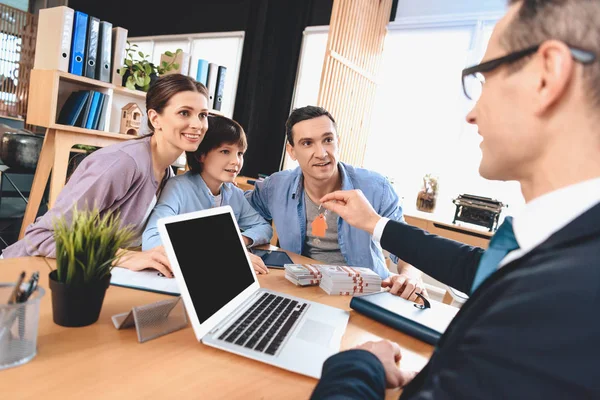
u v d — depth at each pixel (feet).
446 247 2.97
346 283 3.64
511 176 1.51
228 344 2.30
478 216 9.71
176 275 2.32
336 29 10.29
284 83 14.74
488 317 1.07
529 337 0.95
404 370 2.14
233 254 3.12
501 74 1.39
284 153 14.83
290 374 2.16
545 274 1.03
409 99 12.26
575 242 1.10
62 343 2.12
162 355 2.17
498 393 0.95
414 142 12.17
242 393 1.93
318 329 2.70
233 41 16.39
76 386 1.78
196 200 4.98
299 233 5.55
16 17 17.46
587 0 1.18
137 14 19.92
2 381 1.72
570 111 1.23
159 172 4.89
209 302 2.52
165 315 2.46
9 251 3.69
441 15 11.61
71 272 2.20
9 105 17.53
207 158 5.05
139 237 4.59
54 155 8.34
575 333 0.90
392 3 12.59
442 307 3.34
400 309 3.14
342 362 1.66
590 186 1.20
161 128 4.56
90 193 3.95
